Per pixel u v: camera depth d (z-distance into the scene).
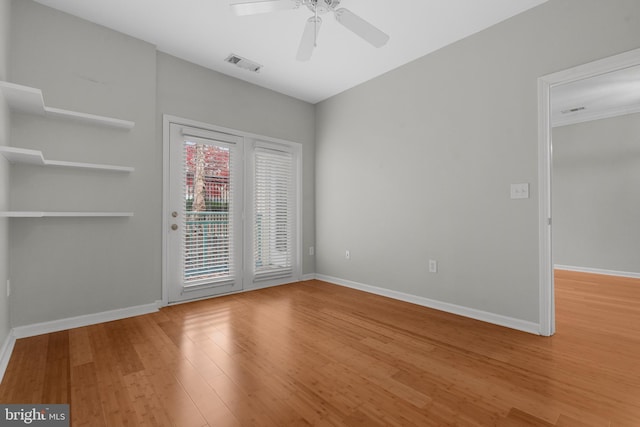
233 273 3.57
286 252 4.12
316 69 3.40
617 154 4.55
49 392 1.55
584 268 4.82
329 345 2.13
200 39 2.82
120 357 1.94
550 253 2.30
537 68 2.32
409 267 3.24
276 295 3.50
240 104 3.64
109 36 2.66
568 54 2.18
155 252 2.98
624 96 4.06
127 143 2.74
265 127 3.88
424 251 3.10
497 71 2.55
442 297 2.95
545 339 2.22
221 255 3.47
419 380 1.67
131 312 2.75
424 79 3.09
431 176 3.04
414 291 3.19
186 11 2.43
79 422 1.33
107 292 2.64
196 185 3.29
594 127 4.74
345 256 3.99
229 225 3.54
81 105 2.52
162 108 3.04
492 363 1.86
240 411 1.41
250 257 3.75
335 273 4.14
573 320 2.61
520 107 2.42
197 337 2.28
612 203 4.59
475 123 2.69
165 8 2.39
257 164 3.81
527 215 2.38
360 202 3.79
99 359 1.92
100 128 2.61
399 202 3.34
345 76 3.57
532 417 1.36
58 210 2.40
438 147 2.97
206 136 3.34
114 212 2.59
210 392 1.56
